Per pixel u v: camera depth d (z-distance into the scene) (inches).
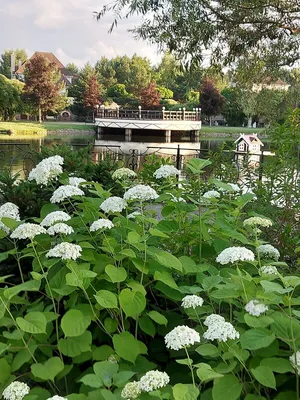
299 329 60.0
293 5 238.1
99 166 148.3
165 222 91.4
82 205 91.9
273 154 150.5
